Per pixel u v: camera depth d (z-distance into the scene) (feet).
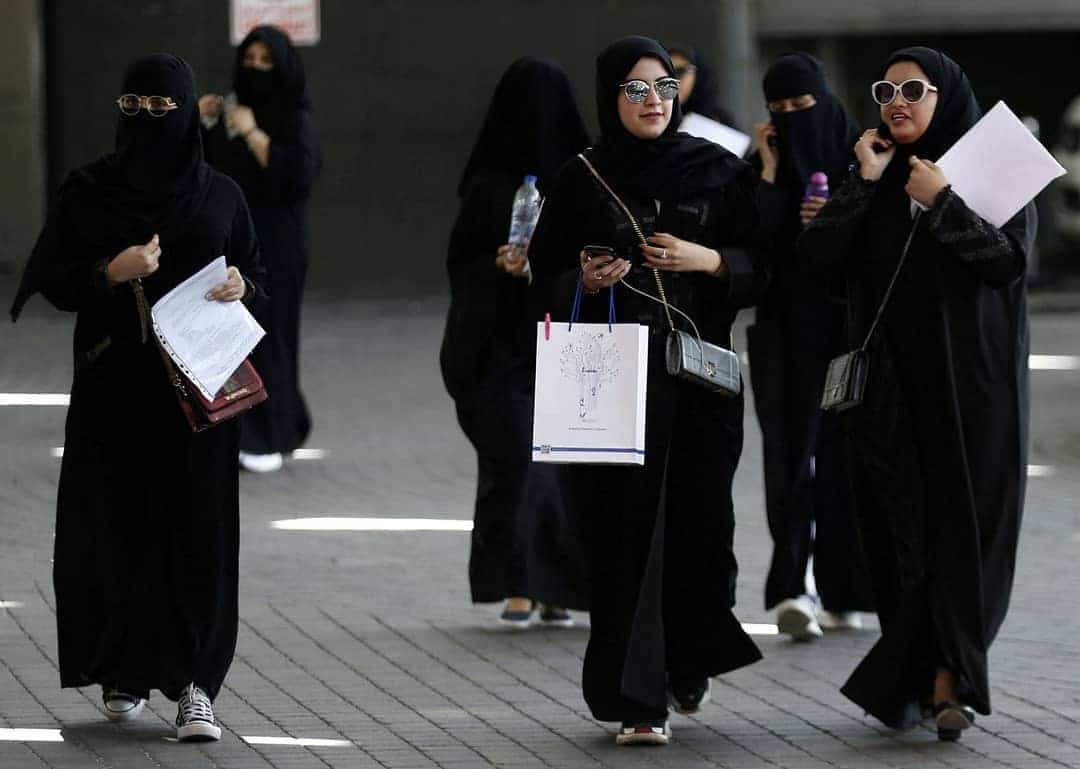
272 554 91.50
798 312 75.25
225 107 112.57
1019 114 236.22
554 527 76.43
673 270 60.18
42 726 62.64
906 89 61.21
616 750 60.18
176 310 59.47
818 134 75.82
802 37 221.46
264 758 59.11
